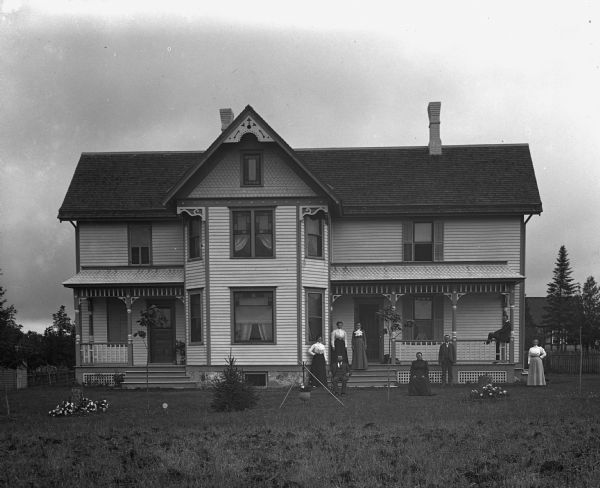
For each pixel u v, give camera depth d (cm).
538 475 978
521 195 3234
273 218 2911
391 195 3266
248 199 2916
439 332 3247
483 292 3133
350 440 1311
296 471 1025
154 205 3259
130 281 3084
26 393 2752
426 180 3350
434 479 964
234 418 1709
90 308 3250
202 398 2367
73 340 4497
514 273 3100
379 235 3253
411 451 1167
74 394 2006
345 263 3170
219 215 2920
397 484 941
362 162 3503
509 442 1256
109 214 3234
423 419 1642
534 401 2055
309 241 2984
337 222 3262
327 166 3494
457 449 1188
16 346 2216
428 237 3256
